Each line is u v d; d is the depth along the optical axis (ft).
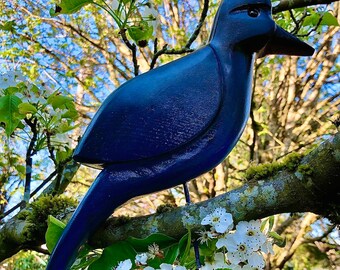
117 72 7.70
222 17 1.44
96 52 7.30
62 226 1.40
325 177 1.33
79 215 1.28
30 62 6.21
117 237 1.41
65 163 2.10
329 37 7.36
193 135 1.31
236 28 1.41
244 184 1.42
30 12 6.27
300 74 7.75
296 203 1.37
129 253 1.38
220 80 1.36
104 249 1.38
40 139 2.13
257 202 1.37
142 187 1.30
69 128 2.13
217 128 1.34
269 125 7.50
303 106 7.57
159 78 1.36
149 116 1.31
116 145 1.30
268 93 7.73
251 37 1.40
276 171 1.41
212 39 1.45
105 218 1.30
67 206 1.70
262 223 1.50
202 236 1.37
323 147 1.34
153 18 2.10
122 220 1.43
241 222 1.37
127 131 1.31
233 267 1.35
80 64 7.20
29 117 2.20
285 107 7.55
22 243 1.71
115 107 1.33
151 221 1.41
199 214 1.38
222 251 1.40
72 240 1.27
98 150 1.30
